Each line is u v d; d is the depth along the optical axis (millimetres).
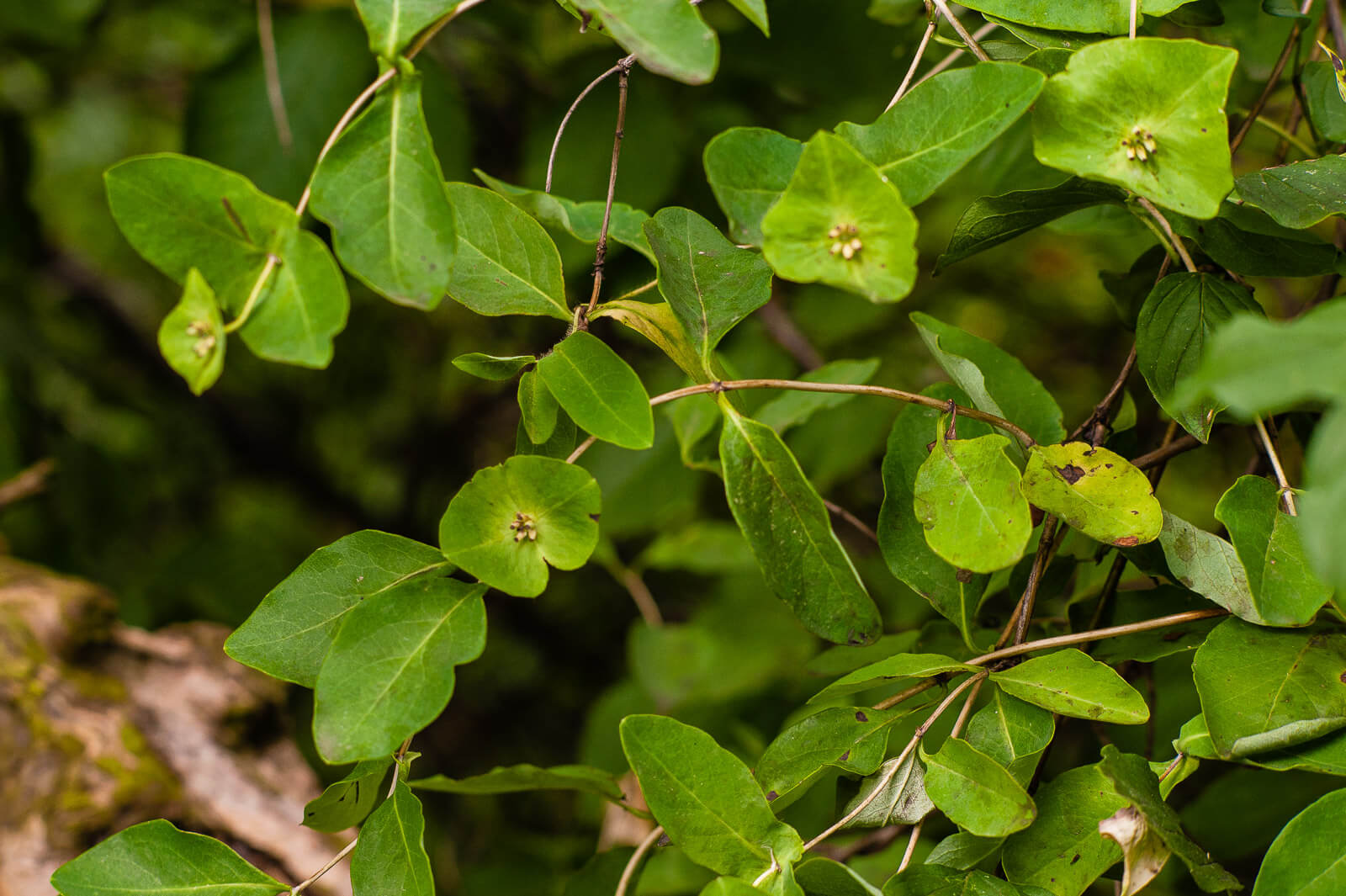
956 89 1475
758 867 1486
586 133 2332
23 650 1933
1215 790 1753
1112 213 1670
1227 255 1526
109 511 3787
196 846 1526
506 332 3787
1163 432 1739
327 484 4410
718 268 1521
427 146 1451
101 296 4254
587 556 1486
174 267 1451
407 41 1457
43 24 3135
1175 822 1479
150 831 1524
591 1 1448
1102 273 1626
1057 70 1502
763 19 1446
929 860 1505
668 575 4141
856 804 1516
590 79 2340
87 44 3404
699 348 1510
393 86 1458
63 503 3602
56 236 4309
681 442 1811
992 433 1526
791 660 2699
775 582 1486
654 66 1440
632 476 2738
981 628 1627
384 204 1450
